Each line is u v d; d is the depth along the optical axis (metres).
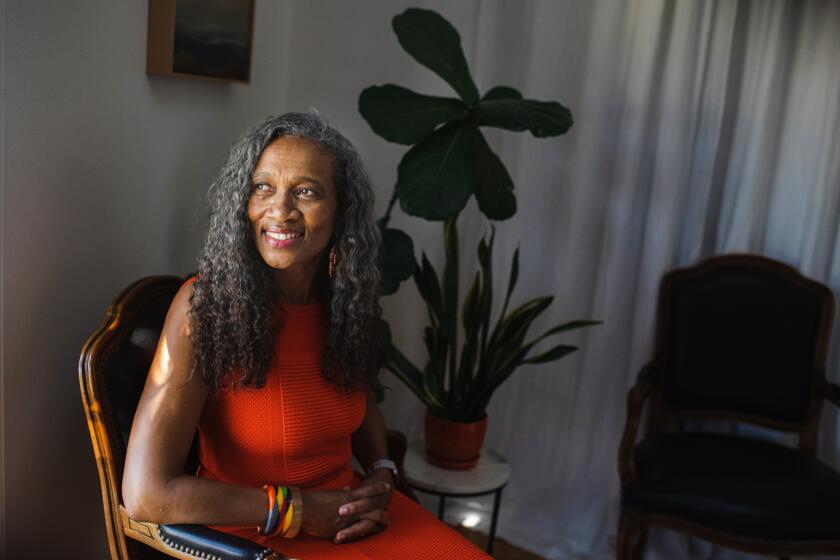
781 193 2.26
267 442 1.35
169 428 1.25
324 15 2.20
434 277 1.93
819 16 2.14
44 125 1.33
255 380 1.31
